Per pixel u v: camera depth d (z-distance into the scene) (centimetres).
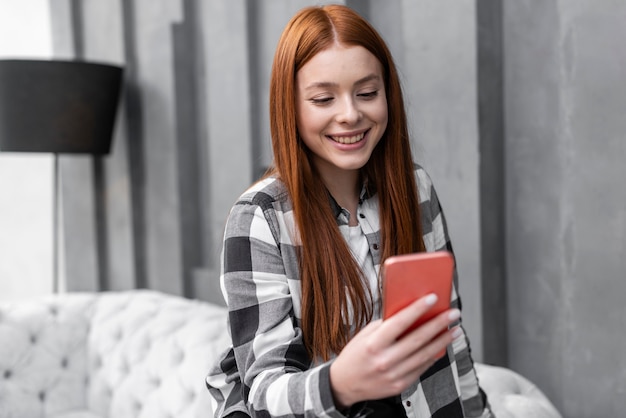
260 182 115
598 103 167
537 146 184
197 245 288
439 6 190
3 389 235
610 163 166
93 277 330
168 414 209
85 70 277
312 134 107
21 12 412
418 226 119
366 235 116
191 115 282
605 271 170
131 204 306
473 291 190
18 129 278
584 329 175
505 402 165
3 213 431
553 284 184
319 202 110
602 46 165
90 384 246
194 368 208
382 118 107
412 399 113
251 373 98
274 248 108
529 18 182
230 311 106
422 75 196
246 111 251
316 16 106
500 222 193
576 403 179
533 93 184
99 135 285
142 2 293
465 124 187
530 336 191
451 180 192
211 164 270
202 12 272
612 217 167
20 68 274
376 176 118
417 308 79
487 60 186
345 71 103
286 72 106
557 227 182
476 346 191
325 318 106
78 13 327
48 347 245
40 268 417
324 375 84
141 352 230
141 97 297
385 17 213
